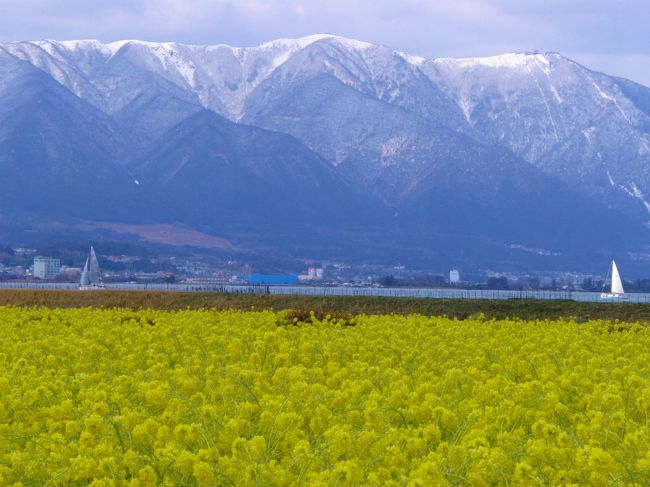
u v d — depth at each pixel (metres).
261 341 19.89
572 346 23.00
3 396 14.45
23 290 72.94
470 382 16.52
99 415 12.03
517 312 58.47
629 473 10.27
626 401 14.26
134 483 10.07
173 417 12.37
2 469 10.77
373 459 10.84
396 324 34.62
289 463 10.83
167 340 24.25
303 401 13.74
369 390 15.29
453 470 10.33
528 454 10.66
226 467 10.28
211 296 68.94
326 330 31.64
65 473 10.55
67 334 29.72
